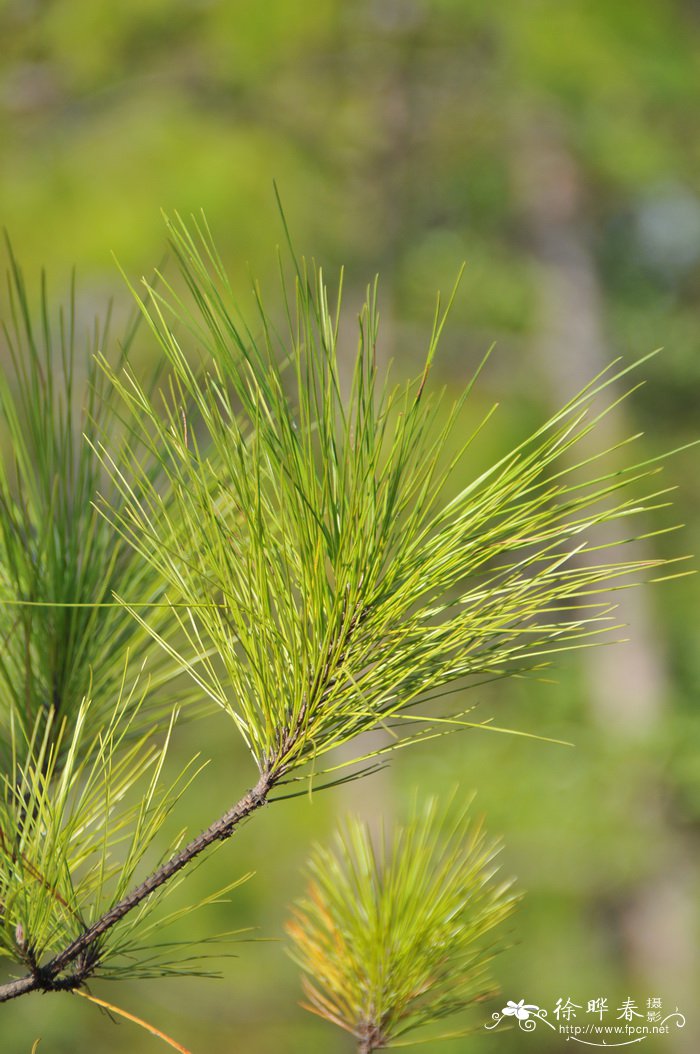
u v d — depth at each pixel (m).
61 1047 7.47
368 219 10.21
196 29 9.39
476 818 8.07
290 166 9.12
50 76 9.54
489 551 1.33
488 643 1.51
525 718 8.92
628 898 9.39
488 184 11.14
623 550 10.12
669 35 9.38
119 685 1.80
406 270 10.60
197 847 1.43
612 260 13.44
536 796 8.35
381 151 10.22
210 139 8.75
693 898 9.02
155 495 1.54
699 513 10.64
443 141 10.46
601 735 9.05
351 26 9.55
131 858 1.48
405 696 1.40
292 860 7.67
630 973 9.38
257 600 1.40
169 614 1.82
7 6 9.38
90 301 8.08
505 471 1.32
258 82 9.47
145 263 7.87
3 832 1.42
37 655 1.77
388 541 1.37
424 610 1.37
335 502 1.35
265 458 1.38
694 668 10.07
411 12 9.68
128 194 8.22
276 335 1.31
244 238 8.27
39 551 1.76
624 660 9.77
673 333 11.84
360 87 9.91
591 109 9.85
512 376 10.59
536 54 9.03
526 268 11.02
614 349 11.72
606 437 10.16
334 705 1.38
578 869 8.80
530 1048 8.24
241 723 1.42
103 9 9.09
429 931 1.72
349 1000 1.74
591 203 11.87
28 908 1.41
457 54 9.92
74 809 1.49
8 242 1.72
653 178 10.09
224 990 7.71
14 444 1.78
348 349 9.54
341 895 1.77
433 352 1.30
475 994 1.76
